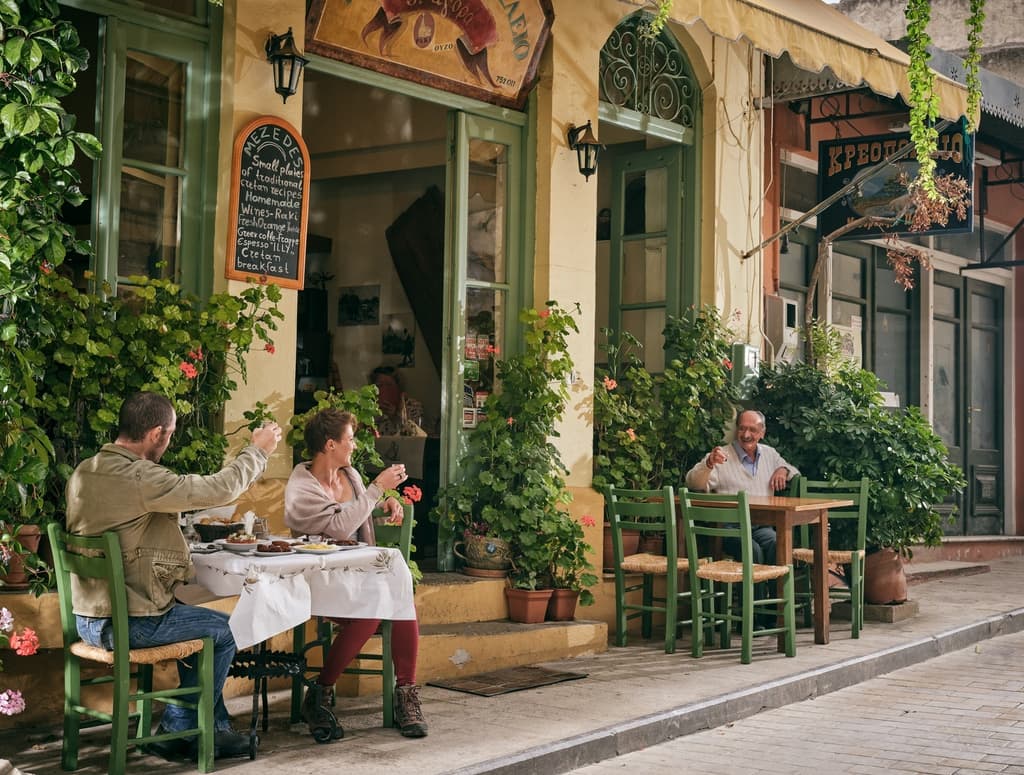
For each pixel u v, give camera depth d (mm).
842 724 6375
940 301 14539
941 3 15586
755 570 7703
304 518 5852
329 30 7277
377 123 11102
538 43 8453
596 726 5793
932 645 8562
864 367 13164
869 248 13250
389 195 11328
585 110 8812
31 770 4961
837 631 8891
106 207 6348
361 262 11555
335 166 11414
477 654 7168
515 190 8664
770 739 6047
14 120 5160
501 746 5387
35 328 5465
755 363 10164
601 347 9641
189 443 6312
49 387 5812
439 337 10992
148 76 6543
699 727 6242
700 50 9859
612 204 10492
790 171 11578
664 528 7992
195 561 5180
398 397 11070
